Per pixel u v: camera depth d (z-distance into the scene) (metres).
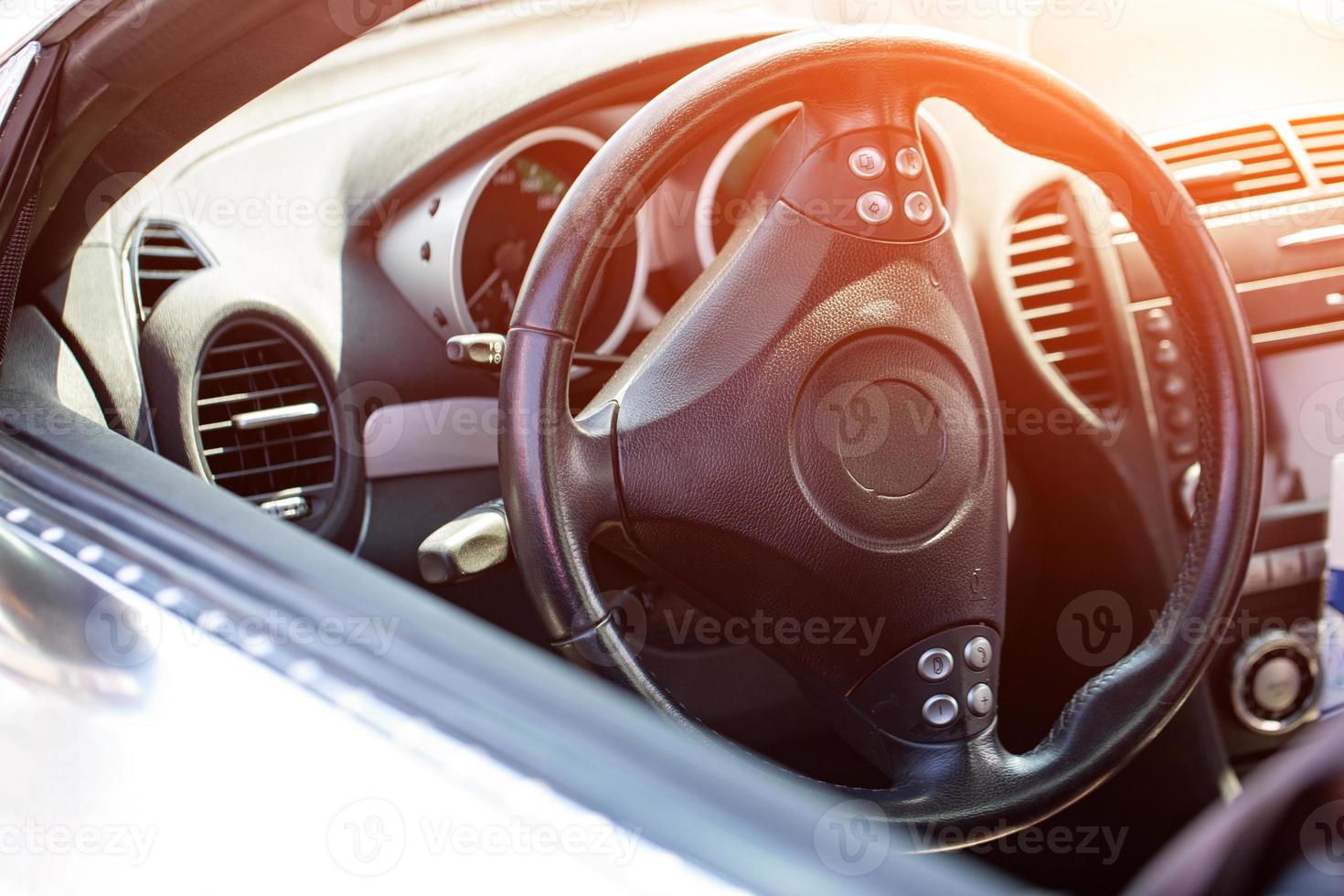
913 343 0.85
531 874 0.41
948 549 0.87
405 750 0.46
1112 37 1.58
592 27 1.54
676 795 0.44
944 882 0.42
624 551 0.85
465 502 1.38
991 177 1.45
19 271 0.90
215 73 0.85
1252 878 0.37
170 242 1.24
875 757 0.92
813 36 0.81
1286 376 1.55
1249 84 1.58
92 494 0.68
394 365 1.34
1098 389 1.49
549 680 0.50
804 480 0.83
